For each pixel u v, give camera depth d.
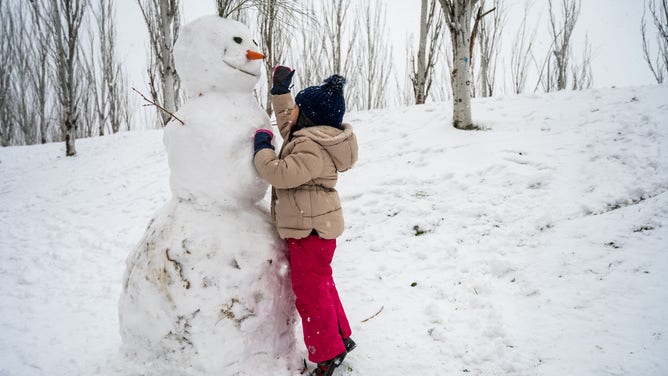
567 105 6.00
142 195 7.27
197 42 2.39
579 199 3.84
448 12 5.87
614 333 2.46
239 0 3.41
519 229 3.67
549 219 3.70
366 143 6.57
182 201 2.39
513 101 6.83
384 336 2.82
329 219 2.33
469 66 5.95
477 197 4.31
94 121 20.30
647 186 3.75
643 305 2.60
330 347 2.31
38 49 16.86
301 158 2.18
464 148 5.37
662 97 5.40
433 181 4.88
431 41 9.65
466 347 2.61
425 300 3.14
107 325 3.49
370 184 5.23
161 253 2.22
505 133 5.51
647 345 2.32
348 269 3.76
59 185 8.92
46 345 3.19
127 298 2.35
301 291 2.37
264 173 2.19
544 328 2.62
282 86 2.71
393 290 3.34
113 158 9.95
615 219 3.46
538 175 4.31
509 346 2.54
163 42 10.07
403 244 3.98
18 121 20.58
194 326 2.18
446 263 3.52
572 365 2.32
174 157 2.38
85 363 2.86
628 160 4.17
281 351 2.49
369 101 14.71
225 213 2.38
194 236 2.24
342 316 2.54
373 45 14.77
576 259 3.14
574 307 2.72
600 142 4.64
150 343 2.27
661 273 2.80
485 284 3.11
